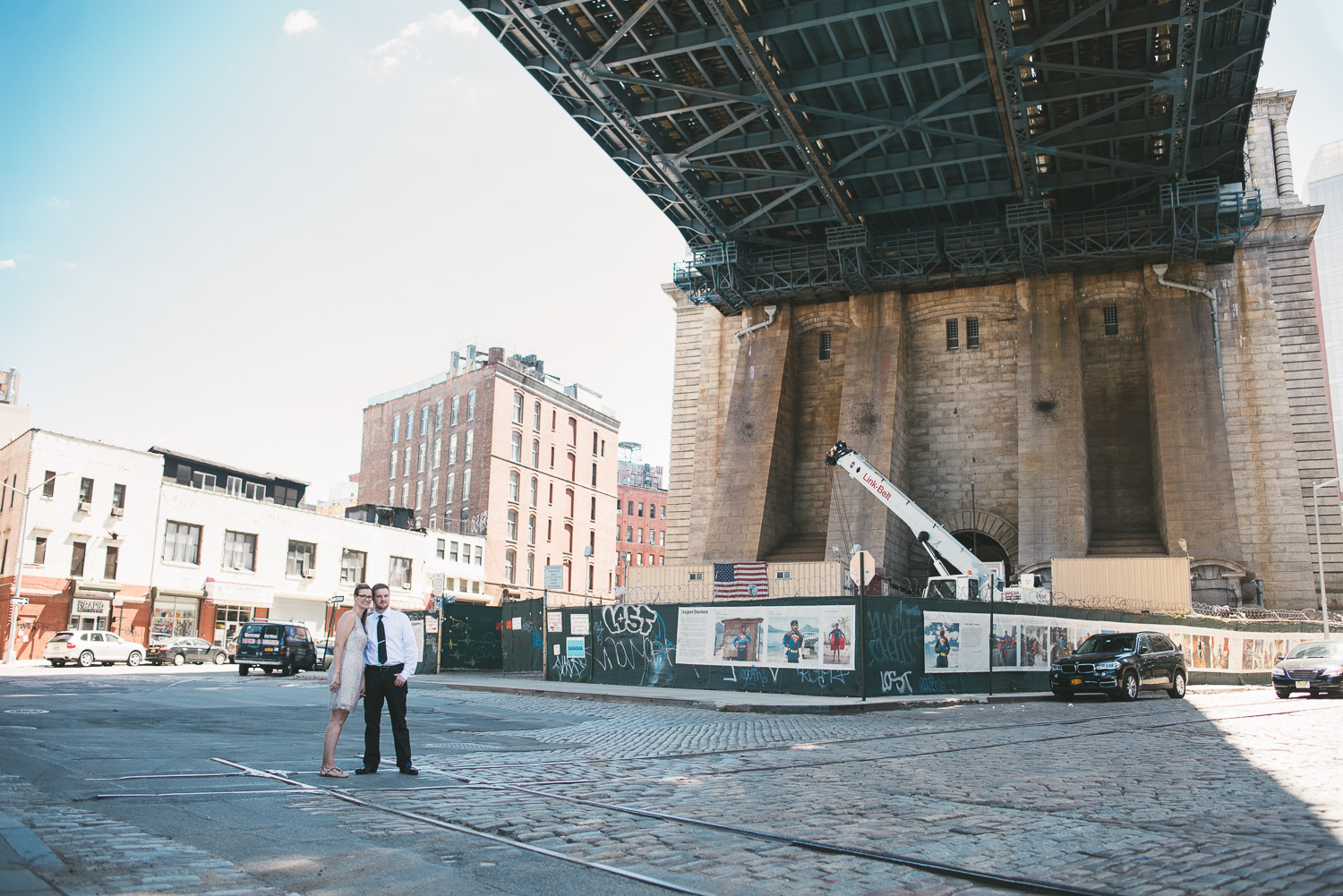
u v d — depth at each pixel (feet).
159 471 159.33
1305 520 134.41
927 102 125.49
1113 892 16.34
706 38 112.16
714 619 80.02
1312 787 28.89
